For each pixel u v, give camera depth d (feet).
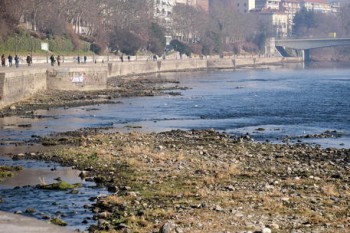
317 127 343.87
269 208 162.20
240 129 334.03
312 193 179.73
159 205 165.99
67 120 355.56
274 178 200.85
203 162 225.97
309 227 146.51
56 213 160.15
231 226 146.61
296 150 261.65
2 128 319.06
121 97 495.41
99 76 527.81
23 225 146.61
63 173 209.67
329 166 224.74
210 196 174.91
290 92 573.74
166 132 308.19
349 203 168.96
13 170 214.07
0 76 387.75
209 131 311.88
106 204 167.02
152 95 518.78
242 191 181.06
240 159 234.99
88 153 241.96
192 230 143.43
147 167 216.33
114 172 209.05
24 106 404.98
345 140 298.56
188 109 425.28
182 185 189.37
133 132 307.17
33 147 262.47
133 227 146.61
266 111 418.31
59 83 503.20
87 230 145.59
